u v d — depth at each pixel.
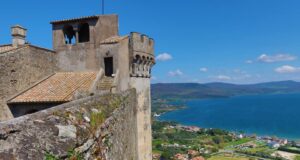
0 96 23.92
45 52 29.48
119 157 14.63
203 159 157.25
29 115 8.19
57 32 31.80
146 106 34.31
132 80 30.84
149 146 35.03
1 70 23.95
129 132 21.45
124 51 29.44
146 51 33.19
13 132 6.79
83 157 8.55
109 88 26.30
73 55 31.12
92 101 13.02
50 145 7.36
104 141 10.94
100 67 29.05
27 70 26.84
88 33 33.34
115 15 31.94
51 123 8.32
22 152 6.45
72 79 28.19
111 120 12.69
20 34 30.39
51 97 24.44
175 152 167.50
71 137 8.36
